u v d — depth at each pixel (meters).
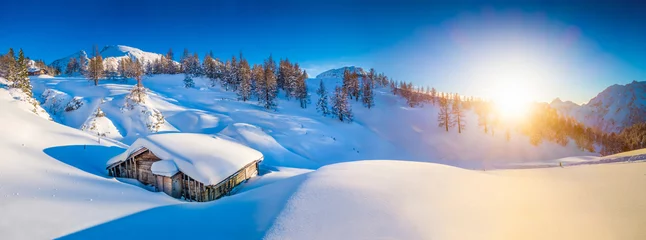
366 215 7.59
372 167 13.03
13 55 45.59
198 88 73.19
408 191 9.31
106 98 45.75
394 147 50.75
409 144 54.47
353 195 8.85
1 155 14.28
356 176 11.05
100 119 35.09
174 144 17.52
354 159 40.25
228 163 17.27
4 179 11.89
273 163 30.80
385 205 8.12
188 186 16.03
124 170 17.70
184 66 100.75
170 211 10.57
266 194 10.78
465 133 61.12
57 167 15.28
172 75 88.38
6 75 43.50
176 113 45.97
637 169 14.93
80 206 10.39
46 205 9.99
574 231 7.16
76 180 13.73
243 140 35.47
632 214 8.02
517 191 10.25
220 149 19.03
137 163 17.38
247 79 65.38
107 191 12.87
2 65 46.91
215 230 8.45
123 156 17.36
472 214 7.92
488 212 8.15
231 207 10.30
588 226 7.41
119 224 9.16
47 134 20.05
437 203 8.50
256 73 66.94
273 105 60.25
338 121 56.38
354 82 81.38
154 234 8.41
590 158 48.66
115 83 69.62
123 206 11.01
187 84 73.94
